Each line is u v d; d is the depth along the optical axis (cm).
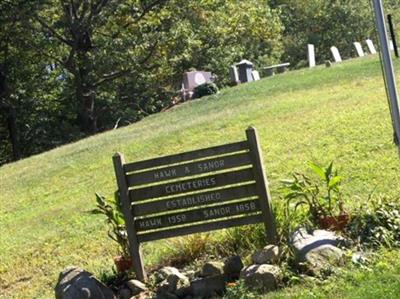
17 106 3834
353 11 5928
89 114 3706
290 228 746
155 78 3781
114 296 756
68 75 3928
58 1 3350
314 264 656
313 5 6009
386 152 1059
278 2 6075
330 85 1958
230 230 814
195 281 714
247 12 3844
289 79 2302
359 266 635
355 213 741
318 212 751
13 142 3912
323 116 1455
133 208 807
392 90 653
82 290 728
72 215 1245
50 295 902
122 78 3669
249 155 760
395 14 4672
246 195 764
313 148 1209
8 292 962
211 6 3619
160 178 795
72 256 1016
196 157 781
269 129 1470
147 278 795
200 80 3425
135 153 1658
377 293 562
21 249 1125
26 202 1505
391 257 638
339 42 5984
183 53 3556
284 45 5966
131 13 3428
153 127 2050
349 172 1003
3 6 3262
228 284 691
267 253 696
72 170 1683
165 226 796
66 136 4053
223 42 4075
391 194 834
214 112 2012
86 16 3412
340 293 589
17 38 3428
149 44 3403
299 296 603
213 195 775
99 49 3378
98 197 847
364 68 2114
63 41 3438
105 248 1009
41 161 2022
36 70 3853
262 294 640
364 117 1330
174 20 3459
